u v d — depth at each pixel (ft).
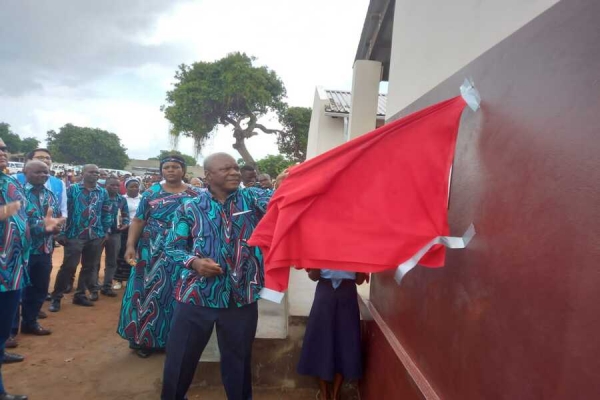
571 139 4.19
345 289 11.35
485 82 6.16
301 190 7.01
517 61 5.33
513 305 5.06
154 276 14.03
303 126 78.95
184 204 9.77
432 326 7.55
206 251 9.23
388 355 9.53
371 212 6.87
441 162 6.61
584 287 3.90
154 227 13.96
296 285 17.22
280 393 12.66
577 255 4.02
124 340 16.20
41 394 12.16
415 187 6.72
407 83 10.57
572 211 4.12
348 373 11.42
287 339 12.83
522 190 5.02
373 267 6.75
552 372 4.30
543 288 4.51
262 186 24.90
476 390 5.86
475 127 6.44
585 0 4.13
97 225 19.58
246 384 10.23
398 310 9.62
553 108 4.52
